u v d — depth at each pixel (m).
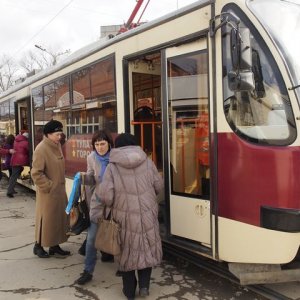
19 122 11.49
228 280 4.69
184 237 4.62
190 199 4.52
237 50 3.62
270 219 3.63
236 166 3.93
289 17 3.96
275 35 3.76
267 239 3.68
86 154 6.75
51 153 5.39
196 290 4.46
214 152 4.13
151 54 5.11
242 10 3.85
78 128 7.05
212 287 4.54
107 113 6.01
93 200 4.55
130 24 6.29
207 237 4.32
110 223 4.03
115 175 4.05
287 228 3.52
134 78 5.57
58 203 5.43
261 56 3.75
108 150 4.65
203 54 4.30
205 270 4.99
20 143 10.45
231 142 3.97
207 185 4.32
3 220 7.93
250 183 3.80
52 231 5.42
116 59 5.67
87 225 4.65
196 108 4.43
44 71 9.30
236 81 3.63
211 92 4.15
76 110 7.11
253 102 3.81
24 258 5.65
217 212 4.14
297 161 3.50
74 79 7.15
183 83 4.56
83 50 6.89
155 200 4.18
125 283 4.19
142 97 5.68
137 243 3.99
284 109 3.61
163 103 4.81
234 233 3.97
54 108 8.20
